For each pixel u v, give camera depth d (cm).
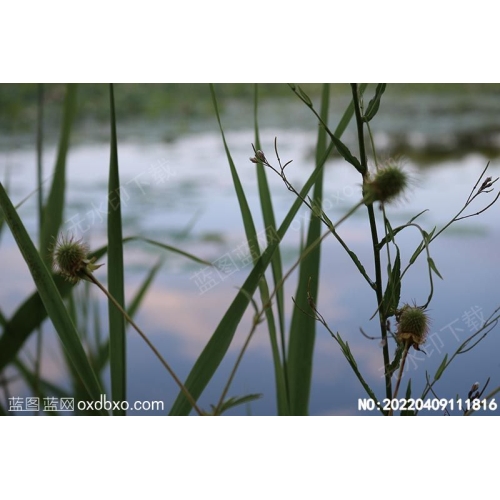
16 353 115
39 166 122
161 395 228
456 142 319
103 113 355
